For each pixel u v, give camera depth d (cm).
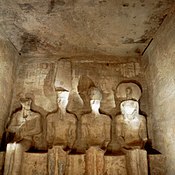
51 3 334
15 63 465
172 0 321
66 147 394
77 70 476
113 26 389
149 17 362
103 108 448
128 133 407
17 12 357
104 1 328
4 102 412
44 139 421
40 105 452
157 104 397
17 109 446
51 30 404
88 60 485
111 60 488
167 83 351
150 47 437
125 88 457
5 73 414
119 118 422
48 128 418
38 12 356
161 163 364
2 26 392
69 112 442
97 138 407
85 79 471
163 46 369
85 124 418
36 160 374
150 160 365
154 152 387
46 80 472
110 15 360
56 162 362
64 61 480
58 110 427
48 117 426
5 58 412
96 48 462
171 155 333
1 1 332
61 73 469
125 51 473
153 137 416
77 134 421
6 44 417
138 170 352
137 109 420
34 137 420
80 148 405
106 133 411
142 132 411
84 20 374
